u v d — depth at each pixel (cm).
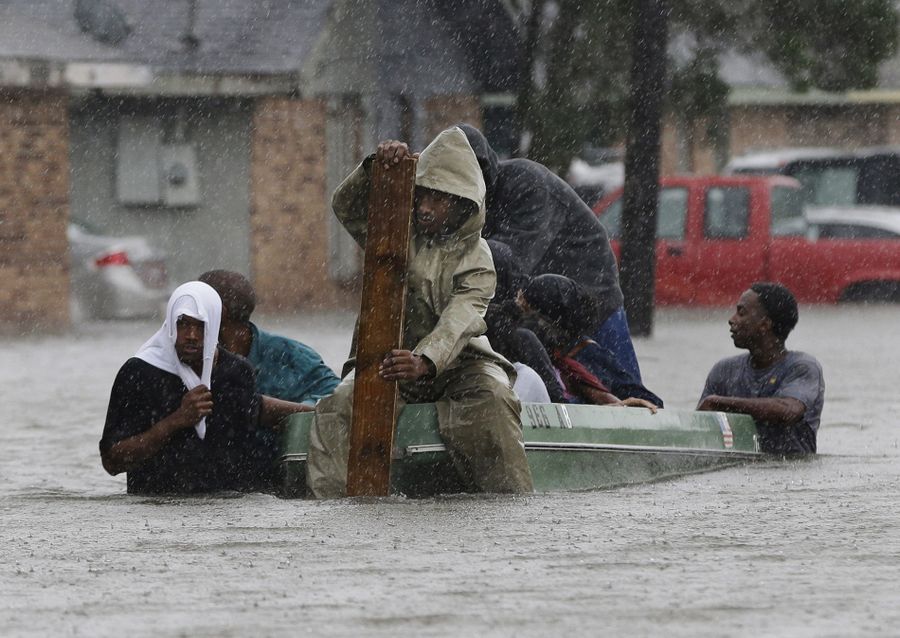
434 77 10562
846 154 12662
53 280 8844
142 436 2955
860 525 2489
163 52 9694
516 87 9988
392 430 2861
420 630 1758
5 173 8762
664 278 9956
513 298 3344
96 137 9981
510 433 2889
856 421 4356
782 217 10219
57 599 1948
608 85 8938
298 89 9938
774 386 3597
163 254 9056
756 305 3594
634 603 1889
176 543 2373
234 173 10106
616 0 8819
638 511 2656
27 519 2661
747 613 1834
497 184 3741
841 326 8256
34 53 9125
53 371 6141
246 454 3027
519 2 9819
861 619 1802
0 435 4262
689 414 3322
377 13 10444
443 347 2808
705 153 13238
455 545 2309
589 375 3512
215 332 2967
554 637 1723
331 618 1819
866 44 8756
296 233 10194
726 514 2617
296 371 3212
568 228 3800
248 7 10106
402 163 2838
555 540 2350
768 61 8956
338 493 2903
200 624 1795
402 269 2842
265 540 2381
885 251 10100
